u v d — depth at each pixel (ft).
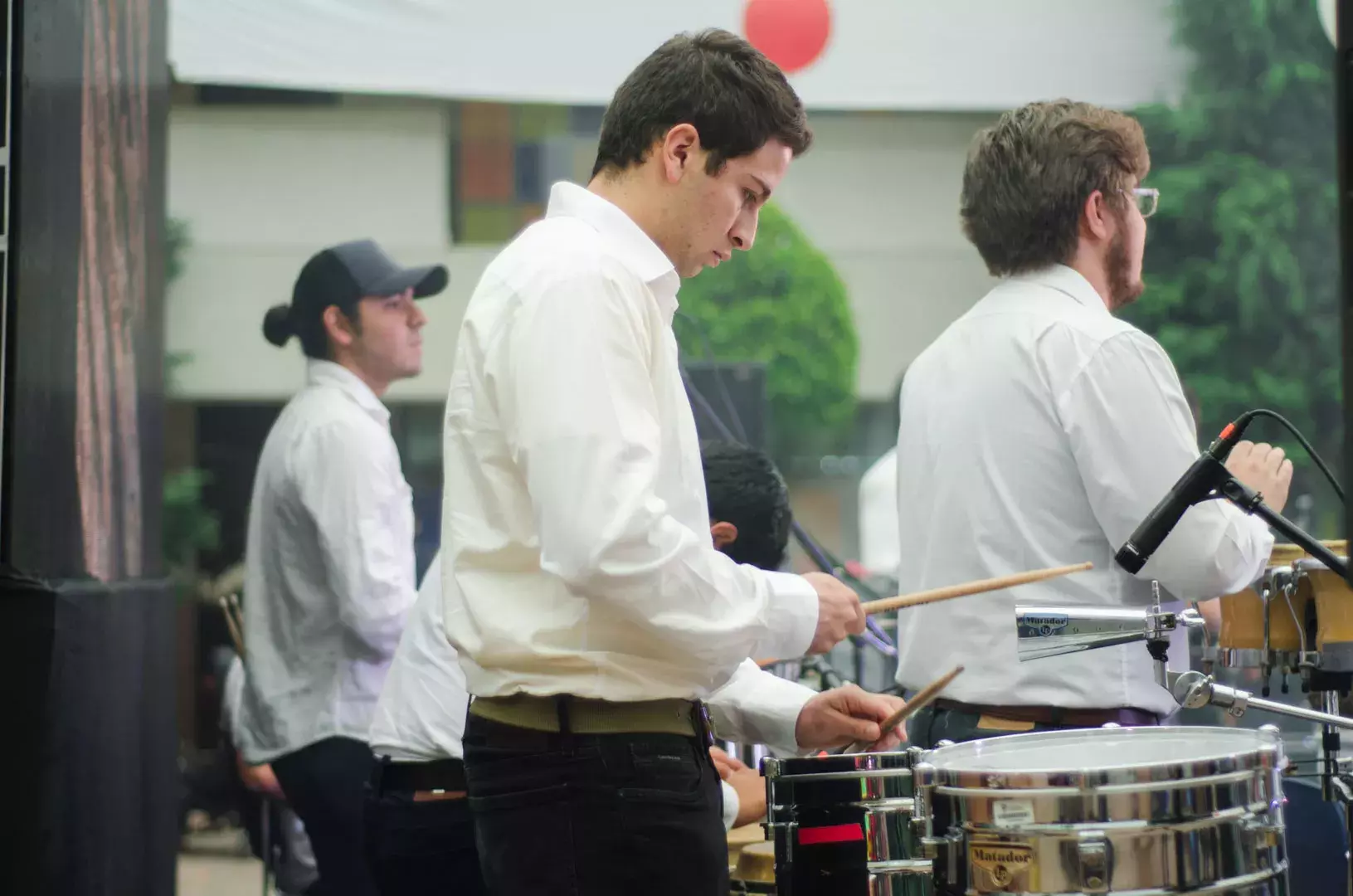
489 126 71.26
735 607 11.77
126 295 23.11
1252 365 64.80
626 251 12.41
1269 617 16.22
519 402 11.41
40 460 18.79
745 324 79.41
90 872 19.97
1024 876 11.16
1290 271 64.13
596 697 11.51
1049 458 15.97
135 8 23.68
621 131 12.87
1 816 18.30
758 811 16.25
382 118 71.26
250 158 71.10
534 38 41.01
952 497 16.53
